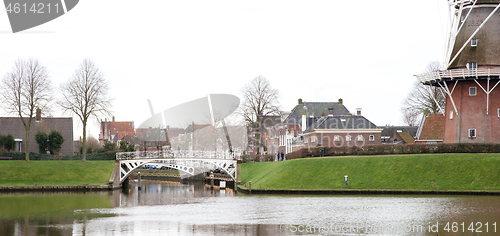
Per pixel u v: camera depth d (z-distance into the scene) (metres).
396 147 66.00
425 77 68.00
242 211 45.78
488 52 64.12
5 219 42.19
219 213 44.91
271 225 38.22
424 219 39.16
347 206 46.88
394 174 58.91
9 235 35.12
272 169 72.56
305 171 65.06
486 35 64.62
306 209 45.66
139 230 36.75
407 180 57.50
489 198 49.91
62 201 56.12
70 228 37.75
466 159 57.97
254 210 46.28
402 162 60.28
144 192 71.81
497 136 63.38
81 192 69.38
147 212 46.38
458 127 65.44
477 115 64.25
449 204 46.31
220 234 35.12
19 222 40.66
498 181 53.91
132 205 52.50
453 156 59.03
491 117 63.62
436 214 41.09
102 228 37.69
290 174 65.69
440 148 62.69
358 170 61.56
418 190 55.09
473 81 64.62
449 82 67.00
